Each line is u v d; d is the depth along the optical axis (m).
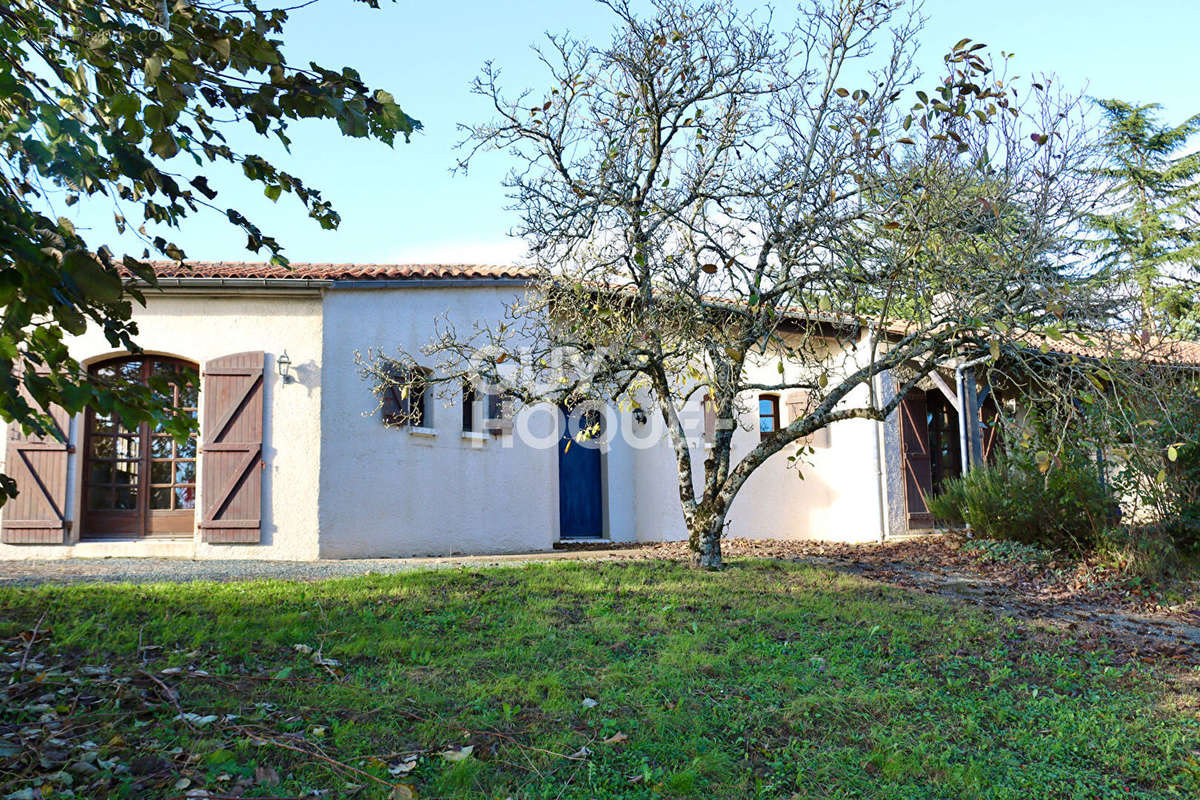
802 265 8.44
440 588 7.77
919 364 14.36
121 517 11.32
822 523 14.71
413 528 11.55
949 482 13.25
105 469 11.37
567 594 7.75
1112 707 5.84
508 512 12.29
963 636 7.13
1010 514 11.61
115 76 3.36
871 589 8.66
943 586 9.48
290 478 11.09
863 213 8.22
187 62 3.00
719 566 9.33
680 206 8.80
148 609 6.44
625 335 8.98
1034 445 9.20
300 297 11.43
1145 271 12.80
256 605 6.80
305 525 10.99
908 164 8.20
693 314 9.15
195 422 3.50
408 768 4.20
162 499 11.45
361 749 4.37
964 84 7.68
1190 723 5.65
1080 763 5.03
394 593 7.47
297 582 8.02
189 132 3.25
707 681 5.71
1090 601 9.27
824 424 8.98
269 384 11.27
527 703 5.16
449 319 12.01
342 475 11.22
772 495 14.46
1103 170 8.58
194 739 4.26
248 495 10.99
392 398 11.63
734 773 4.54
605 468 14.12
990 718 5.56
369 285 11.45
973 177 7.98
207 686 4.95
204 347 11.30
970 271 8.16
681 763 4.57
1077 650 7.09
